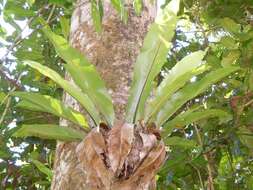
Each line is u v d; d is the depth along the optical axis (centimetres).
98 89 284
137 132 270
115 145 258
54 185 311
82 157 265
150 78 291
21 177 660
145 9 390
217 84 611
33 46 580
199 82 295
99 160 258
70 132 296
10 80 549
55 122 623
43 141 645
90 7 388
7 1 498
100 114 290
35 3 600
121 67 344
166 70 636
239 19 632
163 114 292
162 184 596
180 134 616
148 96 296
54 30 592
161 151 265
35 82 626
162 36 293
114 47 355
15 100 627
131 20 375
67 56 282
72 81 344
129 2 384
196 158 548
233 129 560
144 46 294
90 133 266
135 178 258
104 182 256
